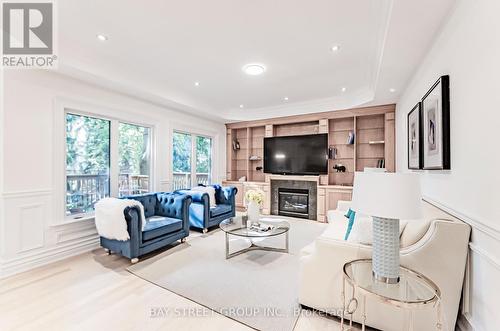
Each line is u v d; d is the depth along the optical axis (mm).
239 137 6621
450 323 1483
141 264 2768
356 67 3238
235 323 1763
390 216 1265
